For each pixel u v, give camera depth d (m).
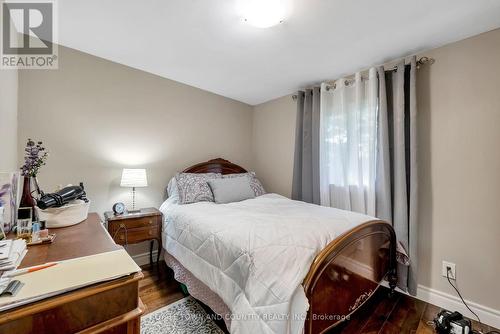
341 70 2.53
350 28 1.79
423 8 1.54
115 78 2.52
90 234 1.21
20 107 2.00
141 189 2.73
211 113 3.36
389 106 2.26
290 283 1.13
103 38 2.05
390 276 2.04
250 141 3.86
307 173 2.88
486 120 1.77
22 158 2.00
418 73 2.11
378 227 1.79
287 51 2.16
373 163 2.30
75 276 0.73
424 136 2.07
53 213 1.31
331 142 2.70
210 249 1.61
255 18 1.65
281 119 3.46
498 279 1.73
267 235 1.41
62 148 2.22
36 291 0.64
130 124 2.63
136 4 1.59
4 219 1.16
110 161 2.50
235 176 3.09
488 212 1.77
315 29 1.81
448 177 1.94
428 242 2.04
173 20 1.76
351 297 1.54
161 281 2.30
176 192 2.65
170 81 2.94
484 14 1.58
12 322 0.58
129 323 0.76
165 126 2.91
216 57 2.33
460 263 1.88
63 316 0.65
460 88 1.89
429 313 1.87
